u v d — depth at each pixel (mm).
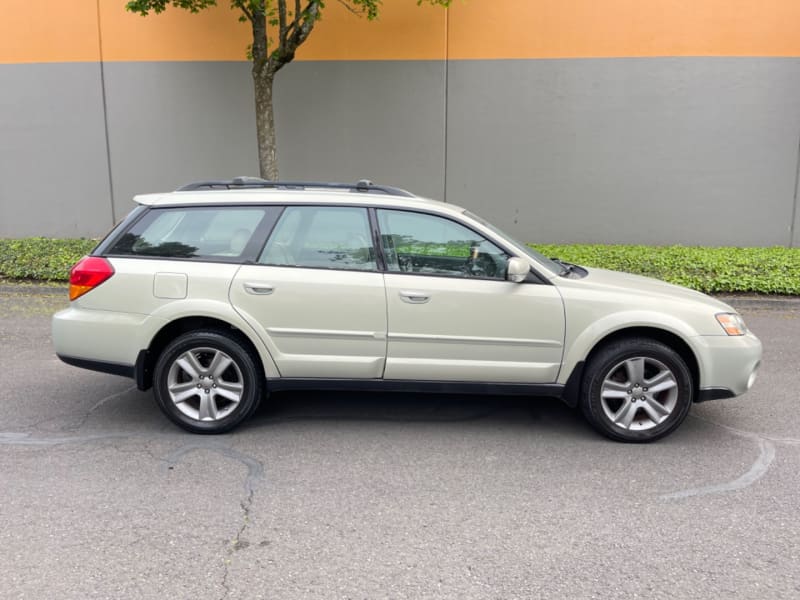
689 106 11352
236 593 2826
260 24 9773
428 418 4941
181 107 11766
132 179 12008
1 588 2834
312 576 2959
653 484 3891
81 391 5473
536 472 4039
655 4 11117
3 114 11891
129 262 4500
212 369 4488
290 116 11711
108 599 2775
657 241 11805
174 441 4445
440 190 11875
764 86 11203
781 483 3916
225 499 3656
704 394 4422
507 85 11492
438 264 4496
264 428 4703
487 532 3348
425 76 11531
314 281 4418
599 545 3236
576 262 9922
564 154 11648
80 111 11844
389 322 4422
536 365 4434
